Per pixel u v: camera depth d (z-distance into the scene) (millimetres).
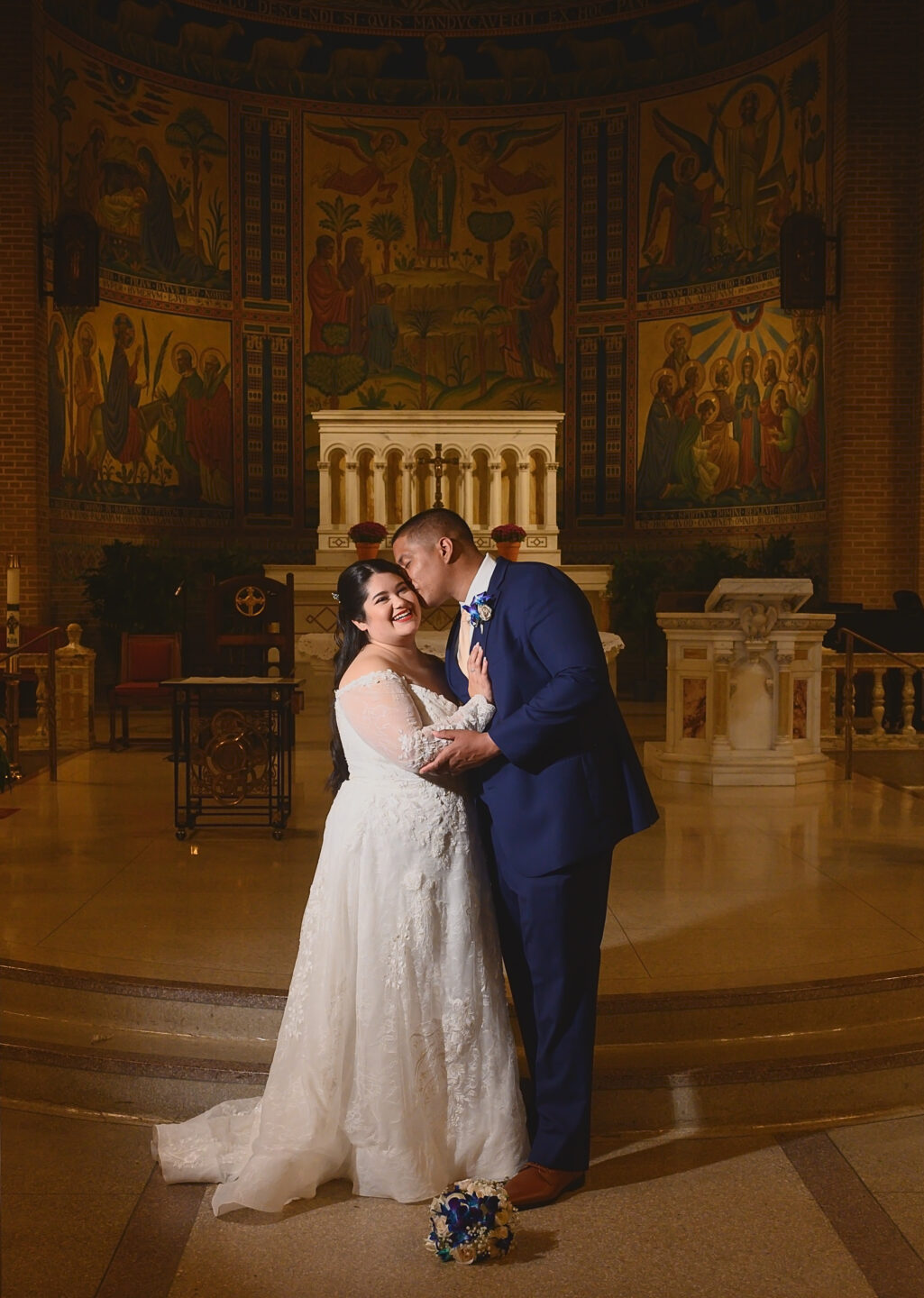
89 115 15219
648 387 16953
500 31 17234
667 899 5230
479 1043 3283
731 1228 3129
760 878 5602
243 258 16938
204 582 16297
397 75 17375
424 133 17453
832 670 10156
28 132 13797
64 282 14188
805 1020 4094
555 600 3285
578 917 3230
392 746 3203
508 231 17500
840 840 6441
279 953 4441
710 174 16312
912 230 14031
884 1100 3852
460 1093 3271
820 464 15141
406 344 17562
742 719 8172
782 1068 3766
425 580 3432
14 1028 4121
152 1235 3086
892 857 6031
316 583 13500
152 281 16078
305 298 17281
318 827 6812
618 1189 3332
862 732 10875
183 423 16453
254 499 17062
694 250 16547
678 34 16438
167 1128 3490
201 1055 3906
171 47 16094
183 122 16297
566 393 17406
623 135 16969
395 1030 3225
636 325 17016
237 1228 3123
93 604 15211
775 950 4496
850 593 14211
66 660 10109
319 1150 3273
